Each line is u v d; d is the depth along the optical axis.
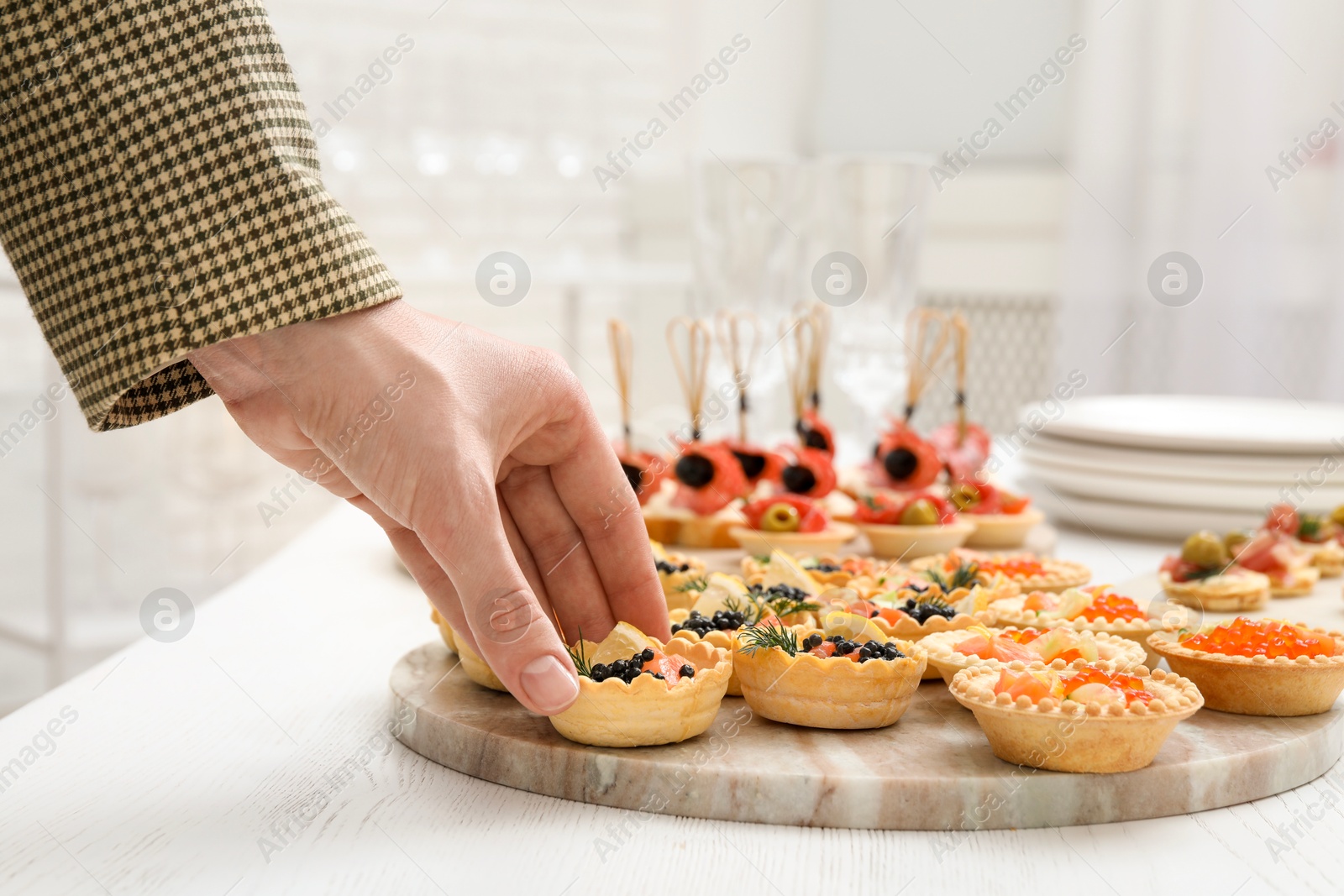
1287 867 0.50
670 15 2.19
